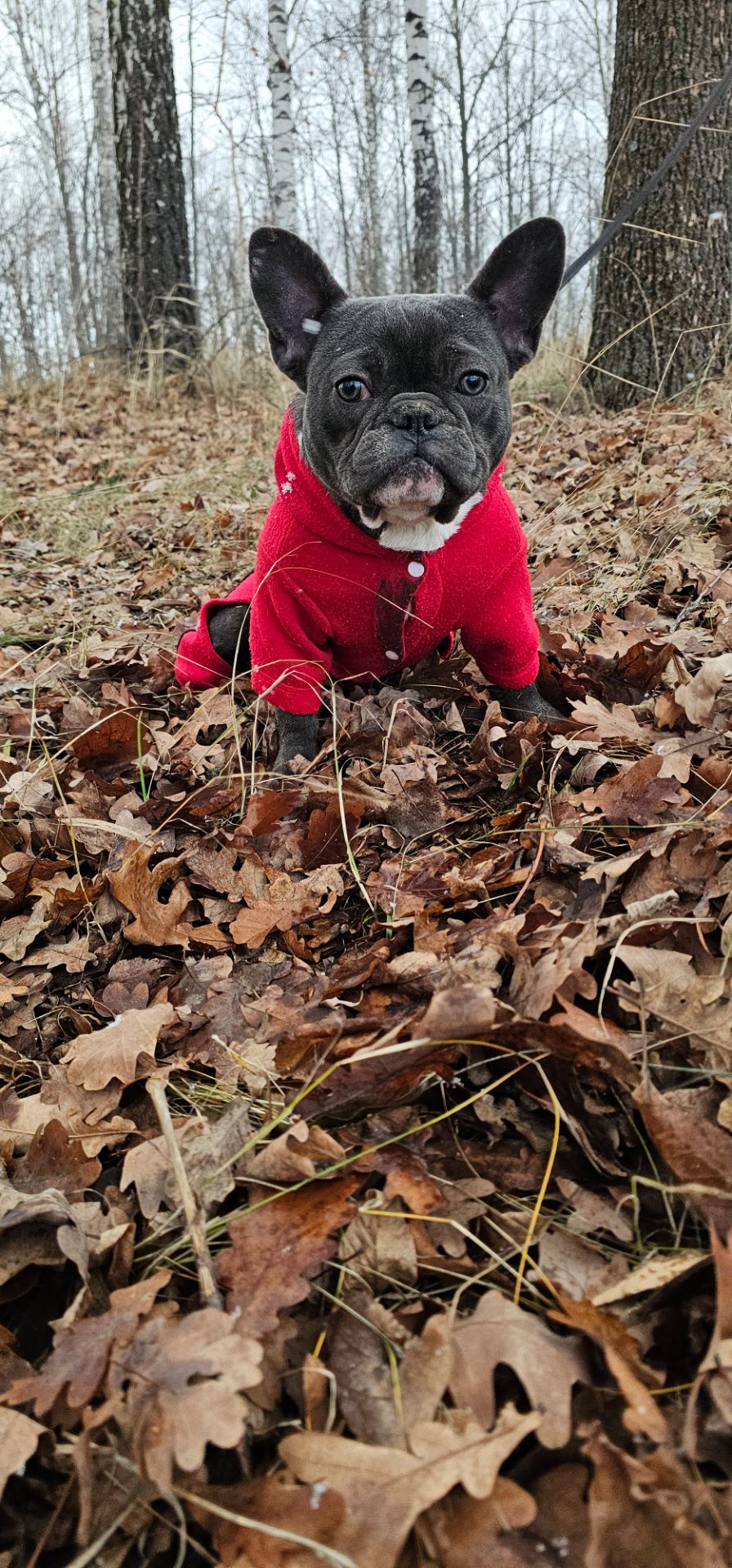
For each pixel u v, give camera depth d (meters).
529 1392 0.27
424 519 0.59
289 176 2.75
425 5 2.93
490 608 0.65
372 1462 0.26
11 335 3.18
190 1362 0.28
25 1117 0.42
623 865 0.45
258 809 0.59
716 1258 0.28
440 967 0.42
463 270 6.22
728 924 0.40
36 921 0.55
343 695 0.72
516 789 0.60
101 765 0.72
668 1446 0.25
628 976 0.40
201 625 0.78
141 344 2.44
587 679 0.70
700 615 0.78
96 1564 0.26
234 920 0.53
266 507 1.34
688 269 1.46
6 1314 0.33
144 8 2.35
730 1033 0.36
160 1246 0.35
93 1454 0.27
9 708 0.80
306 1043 0.39
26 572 1.25
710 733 0.58
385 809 0.58
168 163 2.46
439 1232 0.33
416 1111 0.38
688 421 1.30
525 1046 0.36
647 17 1.42
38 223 5.83
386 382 0.58
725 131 1.37
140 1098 0.43
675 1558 0.23
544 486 1.18
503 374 0.63
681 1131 0.32
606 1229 0.33
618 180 1.50
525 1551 0.24
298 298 0.65
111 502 1.54
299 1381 0.29
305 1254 0.32
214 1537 0.25
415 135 3.01
